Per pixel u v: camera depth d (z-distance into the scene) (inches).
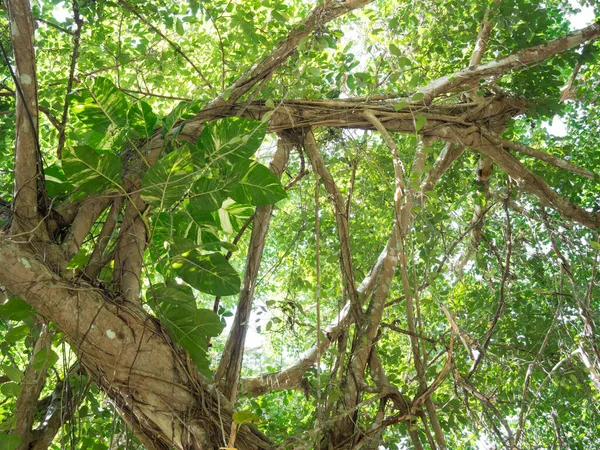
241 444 99.0
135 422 101.8
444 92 164.2
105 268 113.1
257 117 142.0
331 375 124.2
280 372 165.5
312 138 147.2
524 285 228.7
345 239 142.0
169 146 124.8
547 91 183.9
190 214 123.0
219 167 114.9
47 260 97.3
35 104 102.1
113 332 95.6
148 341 98.0
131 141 118.7
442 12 193.3
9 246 93.0
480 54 190.9
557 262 189.8
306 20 140.9
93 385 129.4
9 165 195.5
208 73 242.8
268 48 190.5
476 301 215.6
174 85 240.8
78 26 152.0
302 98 148.4
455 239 201.6
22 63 101.0
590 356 182.7
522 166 183.3
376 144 220.4
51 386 158.7
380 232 217.8
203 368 106.2
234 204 138.0
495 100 177.3
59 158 140.9
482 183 208.7
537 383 208.4
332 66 183.2
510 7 177.0
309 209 177.9
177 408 97.1
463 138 168.4
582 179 228.1
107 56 225.1
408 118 157.1
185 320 105.0
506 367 189.5
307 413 198.7
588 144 258.8
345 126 150.8
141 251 109.6
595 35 175.6
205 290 119.2
